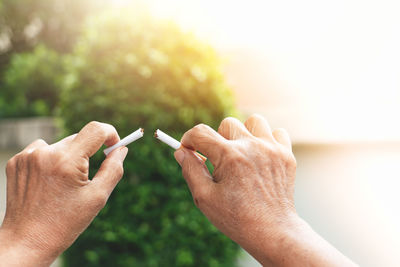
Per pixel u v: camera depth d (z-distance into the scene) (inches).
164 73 105.0
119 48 107.8
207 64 111.3
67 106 110.9
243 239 32.1
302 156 375.6
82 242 105.3
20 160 33.8
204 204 34.1
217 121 109.5
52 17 653.9
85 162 33.6
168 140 38.3
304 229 31.0
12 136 484.4
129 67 104.7
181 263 103.0
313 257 28.2
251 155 34.1
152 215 103.0
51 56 534.9
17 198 32.6
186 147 37.4
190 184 35.6
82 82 108.3
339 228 177.5
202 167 35.9
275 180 34.0
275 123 442.3
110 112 104.9
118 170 35.8
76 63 111.0
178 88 104.8
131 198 101.4
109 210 101.7
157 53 105.7
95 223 101.5
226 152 33.6
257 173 33.6
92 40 110.7
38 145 36.3
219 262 108.7
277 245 30.1
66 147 33.8
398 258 145.3
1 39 674.8
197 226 104.5
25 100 524.4
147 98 103.3
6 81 548.1
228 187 33.1
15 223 31.5
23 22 654.5
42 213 31.8
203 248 105.0
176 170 102.9
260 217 31.9
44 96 534.9
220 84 112.6
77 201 32.8
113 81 105.3
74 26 643.5
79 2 636.1
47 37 669.9
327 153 390.9
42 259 30.7
